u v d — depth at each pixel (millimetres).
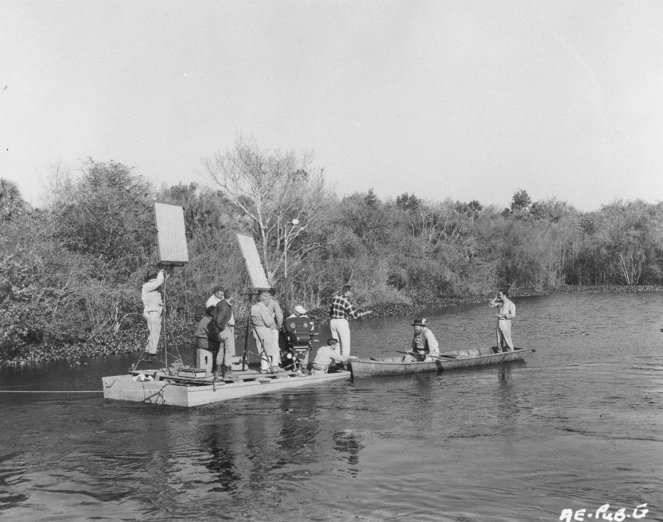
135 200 31953
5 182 31125
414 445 9891
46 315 24297
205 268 32469
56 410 12617
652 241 67875
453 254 58906
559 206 98500
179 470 8922
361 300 44312
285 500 7793
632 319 32312
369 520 7195
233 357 15359
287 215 40844
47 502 7898
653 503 7551
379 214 54938
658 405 12336
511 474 8547
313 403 12836
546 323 31266
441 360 16547
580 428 10711
